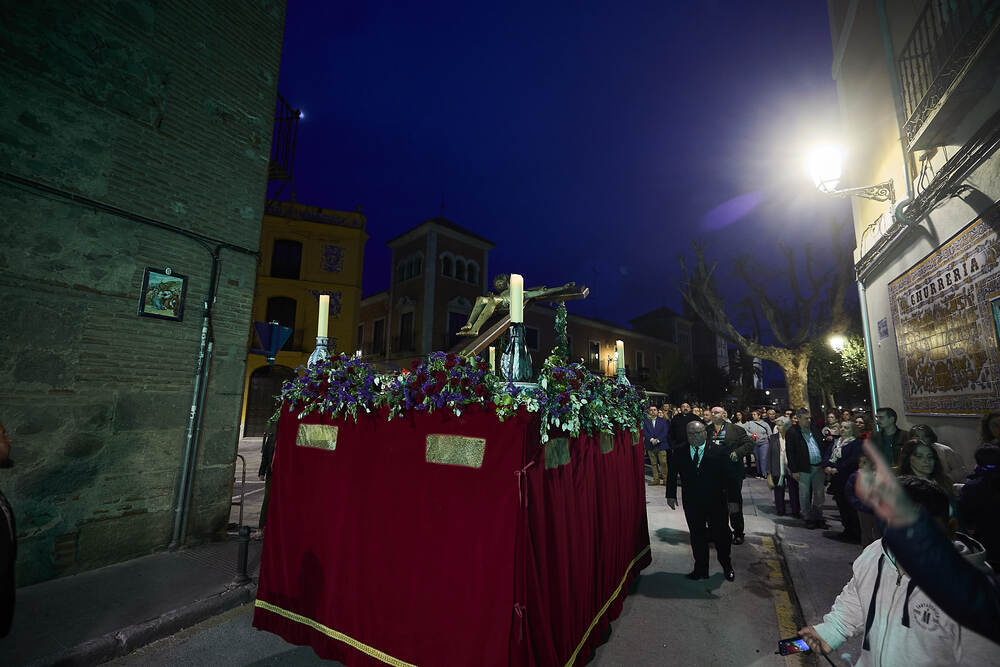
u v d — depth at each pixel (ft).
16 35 14.08
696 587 14.96
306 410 11.87
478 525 8.48
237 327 19.12
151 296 16.62
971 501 9.77
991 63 14.17
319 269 75.25
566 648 8.83
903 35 20.45
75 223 15.01
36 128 14.34
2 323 13.46
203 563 15.58
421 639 8.72
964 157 15.74
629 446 15.58
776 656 10.68
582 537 10.24
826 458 21.42
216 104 18.94
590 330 106.32
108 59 15.98
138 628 11.18
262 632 11.75
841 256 48.21
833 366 71.31
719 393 115.75
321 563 10.65
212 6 18.97
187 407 17.44
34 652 10.09
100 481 15.19
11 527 8.04
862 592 5.53
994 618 3.31
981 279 15.76
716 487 15.67
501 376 9.63
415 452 9.62
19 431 13.65
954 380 17.90
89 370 15.10
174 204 17.44
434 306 81.51
